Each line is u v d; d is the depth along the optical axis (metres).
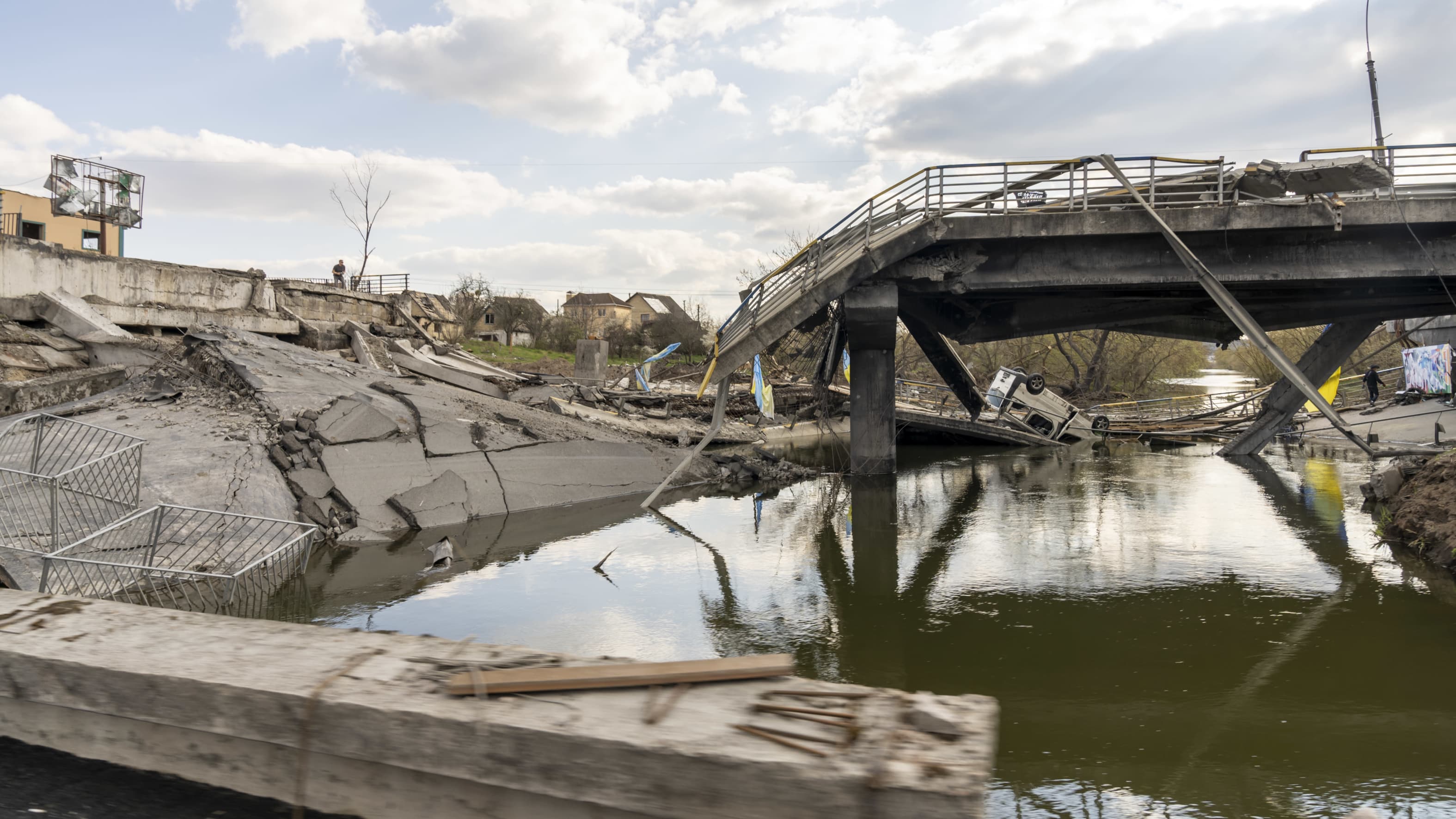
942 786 2.76
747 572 14.68
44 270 22.05
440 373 30.61
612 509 21.14
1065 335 60.25
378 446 18.66
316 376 21.52
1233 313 20.92
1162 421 45.72
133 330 24.55
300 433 17.69
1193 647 10.58
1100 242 22.78
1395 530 16.36
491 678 3.52
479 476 20.06
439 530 17.61
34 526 11.38
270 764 3.67
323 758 3.54
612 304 116.44
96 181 28.59
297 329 30.31
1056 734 8.05
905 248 22.83
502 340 74.50
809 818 2.90
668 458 26.39
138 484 12.23
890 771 2.84
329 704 3.44
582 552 16.02
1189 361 83.94
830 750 2.98
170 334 25.75
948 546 16.98
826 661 10.08
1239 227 21.05
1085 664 10.00
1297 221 20.75
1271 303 25.91
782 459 29.97
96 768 3.96
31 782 3.81
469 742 3.26
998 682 9.47
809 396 43.03
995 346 65.75
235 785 3.75
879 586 13.80
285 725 3.53
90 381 19.31
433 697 3.46
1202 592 13.19
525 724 3.20
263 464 16.52
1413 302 25.33
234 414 18.27
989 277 23.48
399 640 4.14
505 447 21.55
